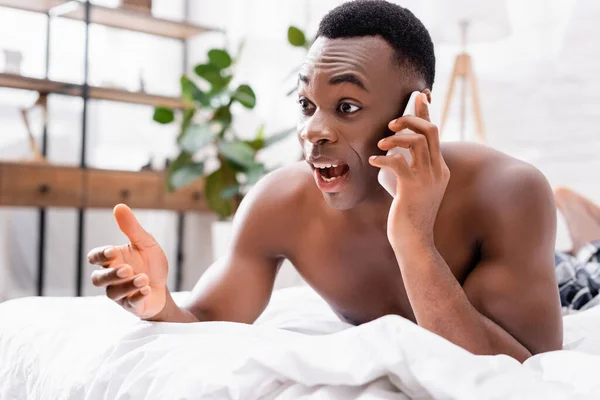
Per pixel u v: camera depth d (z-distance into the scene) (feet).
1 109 10.29
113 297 2.69
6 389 3.01
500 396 1.83
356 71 2.69
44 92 10.46
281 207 3.37
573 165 7.54
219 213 9.73
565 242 6.92
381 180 2.75
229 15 11.98
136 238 2.78
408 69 2.81
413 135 2.60
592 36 7.45
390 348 1.98
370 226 3.08
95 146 11.35
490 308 2.79
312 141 2.75
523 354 2.67
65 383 2.61
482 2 7.07
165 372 2.24
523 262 2.81
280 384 2.10
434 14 7.32
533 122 7.87
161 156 11.70
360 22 2.78
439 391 1.85
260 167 9.36
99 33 11.37
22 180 9.18
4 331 3.35
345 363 1.98
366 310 3.42
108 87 10.43
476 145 3.15
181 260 11.93
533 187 2.89
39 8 10.51
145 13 10.67
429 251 2.64
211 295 3.39
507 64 8.11
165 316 2.98
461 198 2.98
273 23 11.15
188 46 12.63
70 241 11.09
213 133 9.19
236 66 11.69
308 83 2.77
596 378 2.03
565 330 3.61
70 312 3.44
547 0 7.80
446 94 7.86
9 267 10.54
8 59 10.06
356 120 2.72
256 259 3.47
